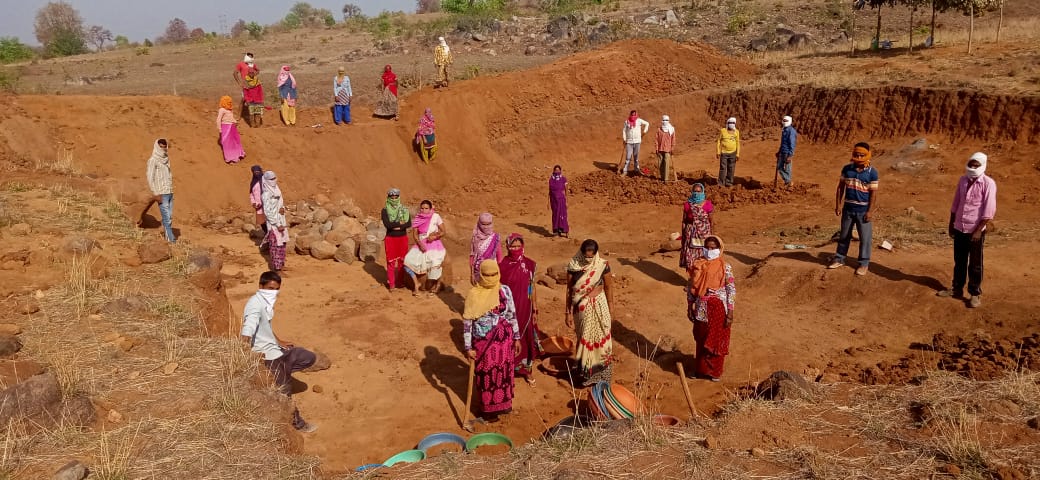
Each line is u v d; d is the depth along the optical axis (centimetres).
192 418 506
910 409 562
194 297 773
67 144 1445
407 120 2044
